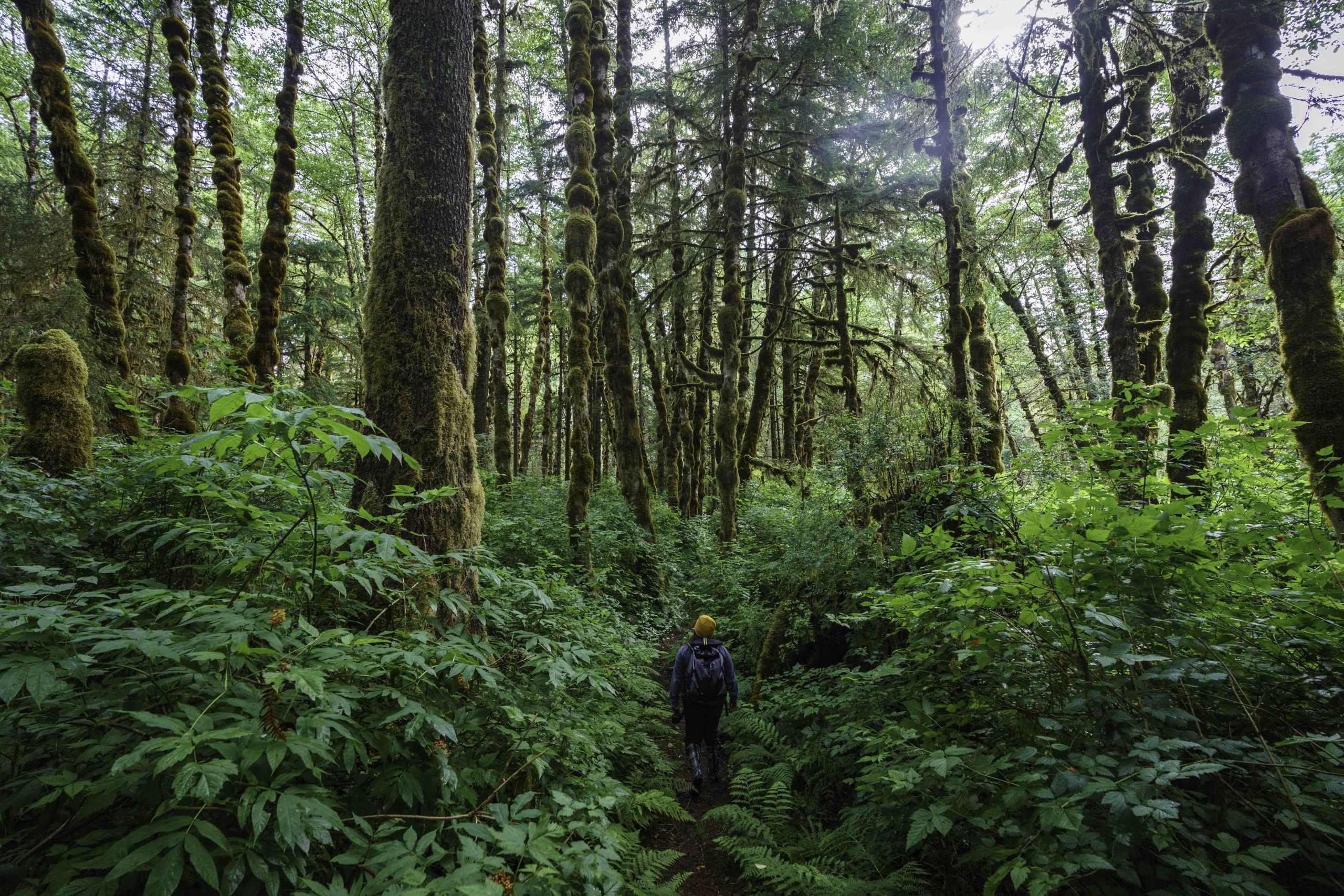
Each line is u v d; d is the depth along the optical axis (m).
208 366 8.18
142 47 13.80
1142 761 2.23
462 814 2.24
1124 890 2.20
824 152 12.62
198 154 14.34
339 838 2.03
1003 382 18.36
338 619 2.76
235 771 1.44
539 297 20.77
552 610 4.68
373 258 3.93
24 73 14.13
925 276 12.76
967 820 2.77
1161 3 6.17
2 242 9.32
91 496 3.62
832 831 3.80
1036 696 2.92
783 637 6.04
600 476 16.52
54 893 1.35
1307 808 2.10
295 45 8.86
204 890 1.70
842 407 11.48
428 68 3.99
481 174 16.81
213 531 2.56
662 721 5.75
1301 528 2.83
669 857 3.38
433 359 3.77
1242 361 11.55
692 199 15.02
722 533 10.77
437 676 2.76
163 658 1.95
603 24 11.22
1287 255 4.41
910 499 5.55
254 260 17.30
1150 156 7.73
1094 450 3.54
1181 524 2.56
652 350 15.52
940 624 3.24
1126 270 7.74
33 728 1.71
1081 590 2.68
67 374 4.73
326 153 19.81
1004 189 13.52
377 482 3.57
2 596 1.97
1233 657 2.41
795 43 13.34
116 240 11.22
